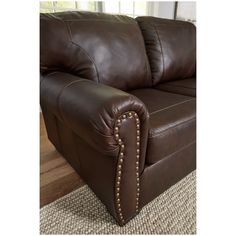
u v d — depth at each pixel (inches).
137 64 49.0
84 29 42.1
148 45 55.0
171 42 57.2
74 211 38.4
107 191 32.1
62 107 29.6
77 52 40.8
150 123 32.8
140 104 26.7
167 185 40.2
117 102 24.7
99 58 42.6
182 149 39.2
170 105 39.6
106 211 38.4
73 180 46.3
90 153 33.6
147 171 34.0
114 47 44.9
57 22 39.8
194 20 83.9
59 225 35.7
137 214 37.3
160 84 57.1
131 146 28.3
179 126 34.6
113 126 24.8
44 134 65.1
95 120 24.3
